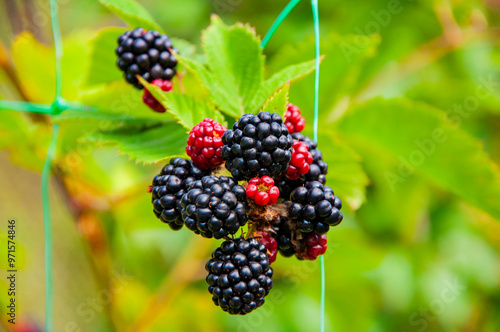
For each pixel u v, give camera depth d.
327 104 0.58
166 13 0.78
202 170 0.47
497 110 0.73
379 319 0.77
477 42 0.75
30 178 0.92
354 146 0.60
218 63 0.50
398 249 0.75
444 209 0.78
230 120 0.52
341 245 0.72
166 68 0.50
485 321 0.80
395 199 0.71
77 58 0.59
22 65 0.58
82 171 0.61
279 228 0.47
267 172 0.46
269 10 0.77
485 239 0.80
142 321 0.62
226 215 0.45
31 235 0.92
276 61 0.56
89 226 0.60
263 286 0.45
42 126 0.58
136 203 0.63
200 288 0.71
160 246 0.75
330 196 0.46
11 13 0.58
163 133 0.51
